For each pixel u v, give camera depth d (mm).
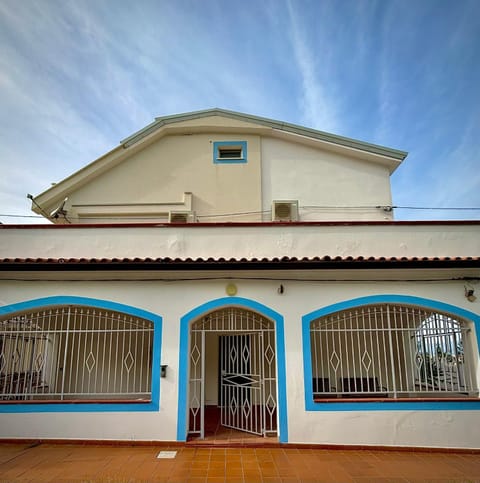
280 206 11242
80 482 5539
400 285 7809
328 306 7699
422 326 8086
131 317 8461
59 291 7773
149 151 12125
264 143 12273
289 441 7090
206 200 11703
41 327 8680
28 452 6680
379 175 11922
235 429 8055
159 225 8539
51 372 8547
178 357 7461
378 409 7203
